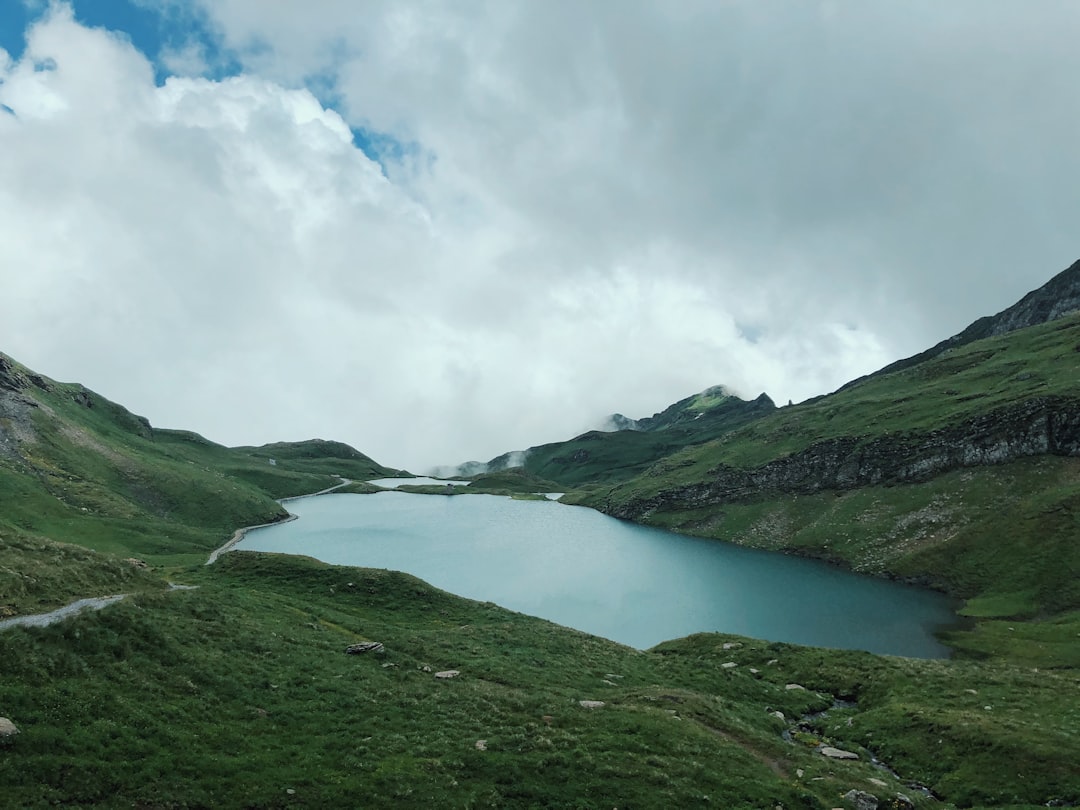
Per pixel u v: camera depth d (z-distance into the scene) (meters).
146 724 30.33
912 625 107.56
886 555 150.12
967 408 186.50
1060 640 87.56
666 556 176.00
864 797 35.09
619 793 31.72
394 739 34.72
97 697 31.20
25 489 127.81
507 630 68.25
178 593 51.84
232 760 29.19
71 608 39.81
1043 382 184.50
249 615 54.75
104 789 24.92
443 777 31.03
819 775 37.56
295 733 33.88
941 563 135.00
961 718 47.53
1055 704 51.72
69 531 117.19
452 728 37.34
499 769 32.62
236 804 26.05
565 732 38.19
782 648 71.62
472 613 76.62
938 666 64.19
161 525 144.12
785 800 33.53
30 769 24.50
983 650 89.12
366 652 51.72
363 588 79.75
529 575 152.50
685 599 131.00
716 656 71.94
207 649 42.03
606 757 35.34
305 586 79.00
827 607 122.19
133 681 34.31
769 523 199.00
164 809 24.62
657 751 37.16
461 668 51.81
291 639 50.19
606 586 142.12
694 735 40.59
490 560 168.25
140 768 26.81
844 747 46.88
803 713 55.00
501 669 52.47
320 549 173.25
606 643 70.38
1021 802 36.97
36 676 31.12
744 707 52.56
